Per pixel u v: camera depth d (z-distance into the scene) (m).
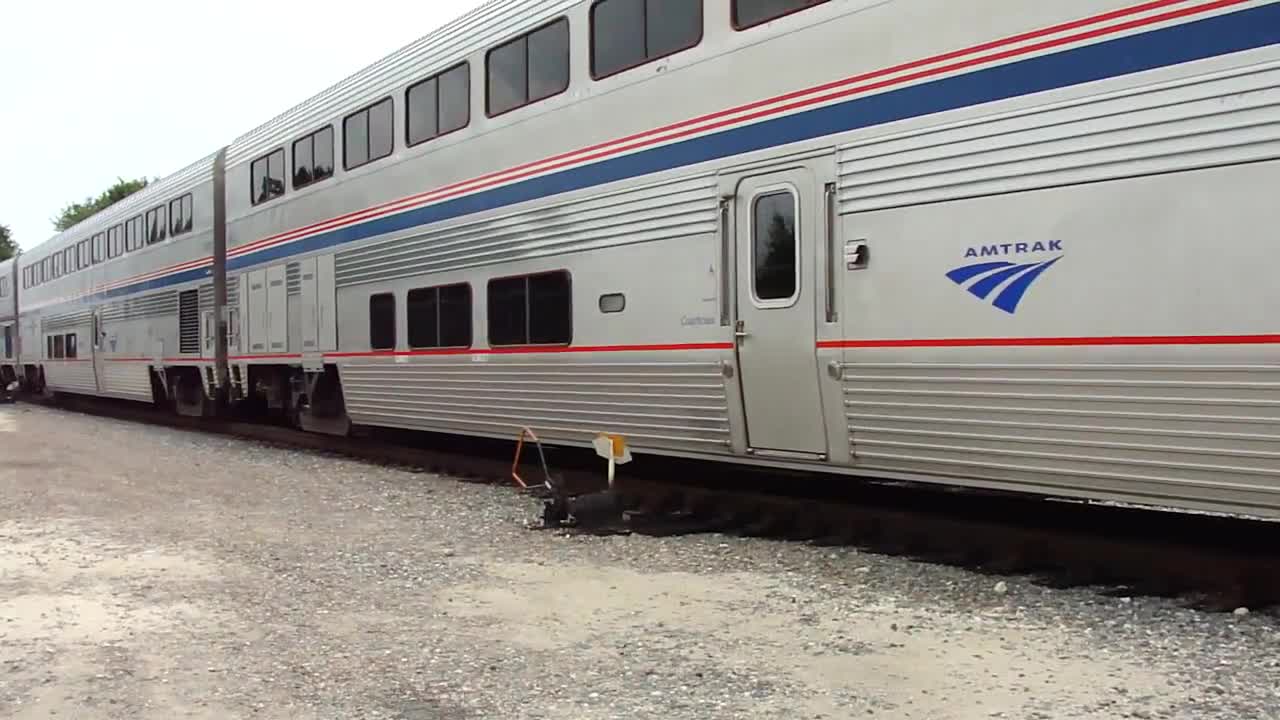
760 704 4.07
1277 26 4.65
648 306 7.92
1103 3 5.24
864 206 6.34
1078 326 5.32
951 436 6.02
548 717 3.99
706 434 7.63
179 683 4.46
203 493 10.09
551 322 8.90
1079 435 5.45
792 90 6.82
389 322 11.38
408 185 11.00
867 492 8.50
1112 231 5.18
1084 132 5.29
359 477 11.06
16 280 30.70
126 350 20.58
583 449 11.48
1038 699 4.04
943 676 4.34
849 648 4.76
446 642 4.99
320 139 12.96
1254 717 3.77
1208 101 4.86
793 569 6.37
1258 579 5.25
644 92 7.97
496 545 7.30
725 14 7.32
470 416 10.15
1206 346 4.86
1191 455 5.05
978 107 5.76
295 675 4.54
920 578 6.01
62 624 5.39
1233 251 4.77
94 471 11.93
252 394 15.54
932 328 5.98
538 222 9.05
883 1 6.27
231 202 15.70
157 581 6.34
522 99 9.30
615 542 7.30
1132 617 5.10
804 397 6.83
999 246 5.64
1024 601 5.46
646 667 4.55
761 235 7.05
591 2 8.50
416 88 10.91
